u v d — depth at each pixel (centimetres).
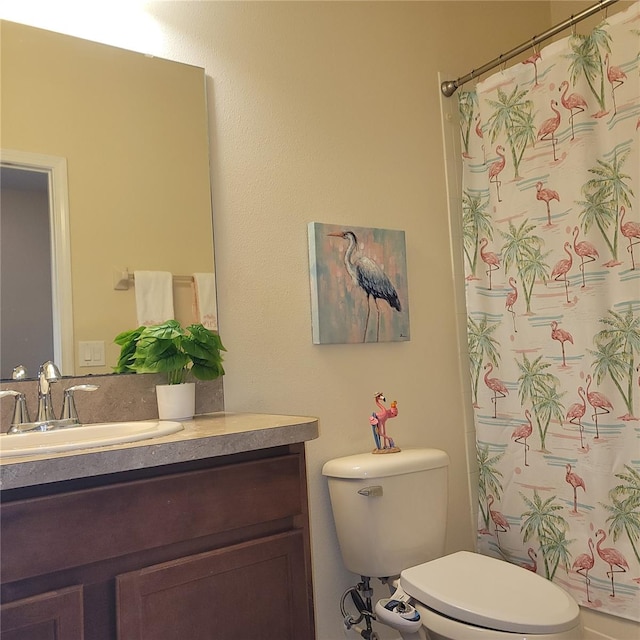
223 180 174
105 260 153
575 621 129
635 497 175
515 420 206
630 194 176
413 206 216
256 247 178
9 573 89
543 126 196
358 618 184
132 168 159
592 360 184
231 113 177
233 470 114
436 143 225
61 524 94
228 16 179
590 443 184
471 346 218
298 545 121
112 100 157
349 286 193
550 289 195
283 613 118
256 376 176
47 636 92
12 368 140
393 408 188
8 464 89
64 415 138
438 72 228
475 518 222
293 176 188
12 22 145
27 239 143
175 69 167
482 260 216
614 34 179
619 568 177
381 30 214
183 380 155
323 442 187
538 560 199
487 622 130
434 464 179
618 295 179
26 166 145
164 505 105
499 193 209
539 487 198
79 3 155
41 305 144
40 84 148
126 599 99
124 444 104
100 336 151
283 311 182
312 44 196
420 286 216
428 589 143
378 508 168
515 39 252
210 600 108
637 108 174
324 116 196
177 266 163
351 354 196
